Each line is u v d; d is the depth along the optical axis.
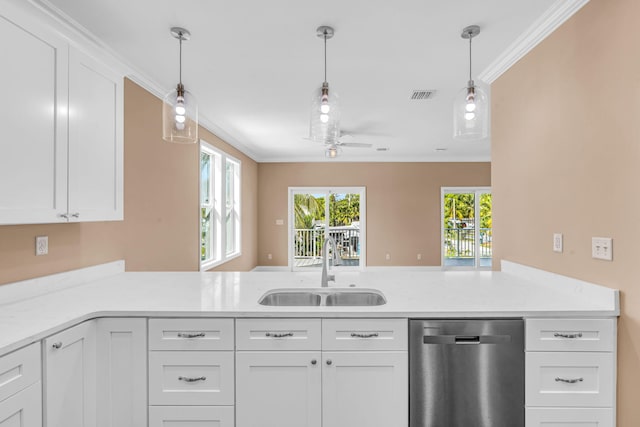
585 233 1.75
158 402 1.56
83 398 1.50
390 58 2.54
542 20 1.98
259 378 1.56
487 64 2.65
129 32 2.16
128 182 2.74
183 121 1.89
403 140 5.55
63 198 1.69
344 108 3.83
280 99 3.51
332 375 1.55
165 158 3.35
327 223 7.29
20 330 1.28
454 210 7.17
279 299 2.05
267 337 1.56
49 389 1.31
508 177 2.51
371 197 7.18
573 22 1.82
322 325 1.55
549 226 2.04
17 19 1.43
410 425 1.56
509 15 1.97
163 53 2.46
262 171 7.30
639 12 1.44
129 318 1.57
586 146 1.74
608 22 1.59
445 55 2.49
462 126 1.92
